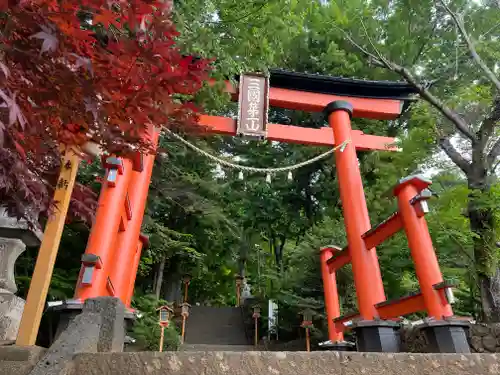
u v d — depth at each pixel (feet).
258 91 25.13
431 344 15.23
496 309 21.88
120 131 7.98
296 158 45.42
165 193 38.14
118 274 18.47
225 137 49.37
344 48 40.47
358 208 23.03
